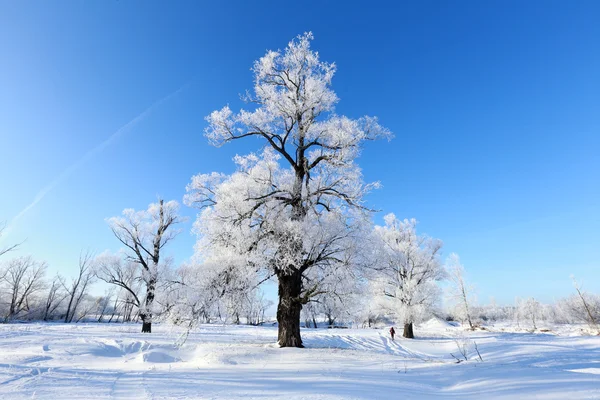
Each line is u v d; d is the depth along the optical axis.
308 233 12.77
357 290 14.27
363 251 13.85
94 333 19.56
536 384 6.03
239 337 21.70
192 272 13.50
